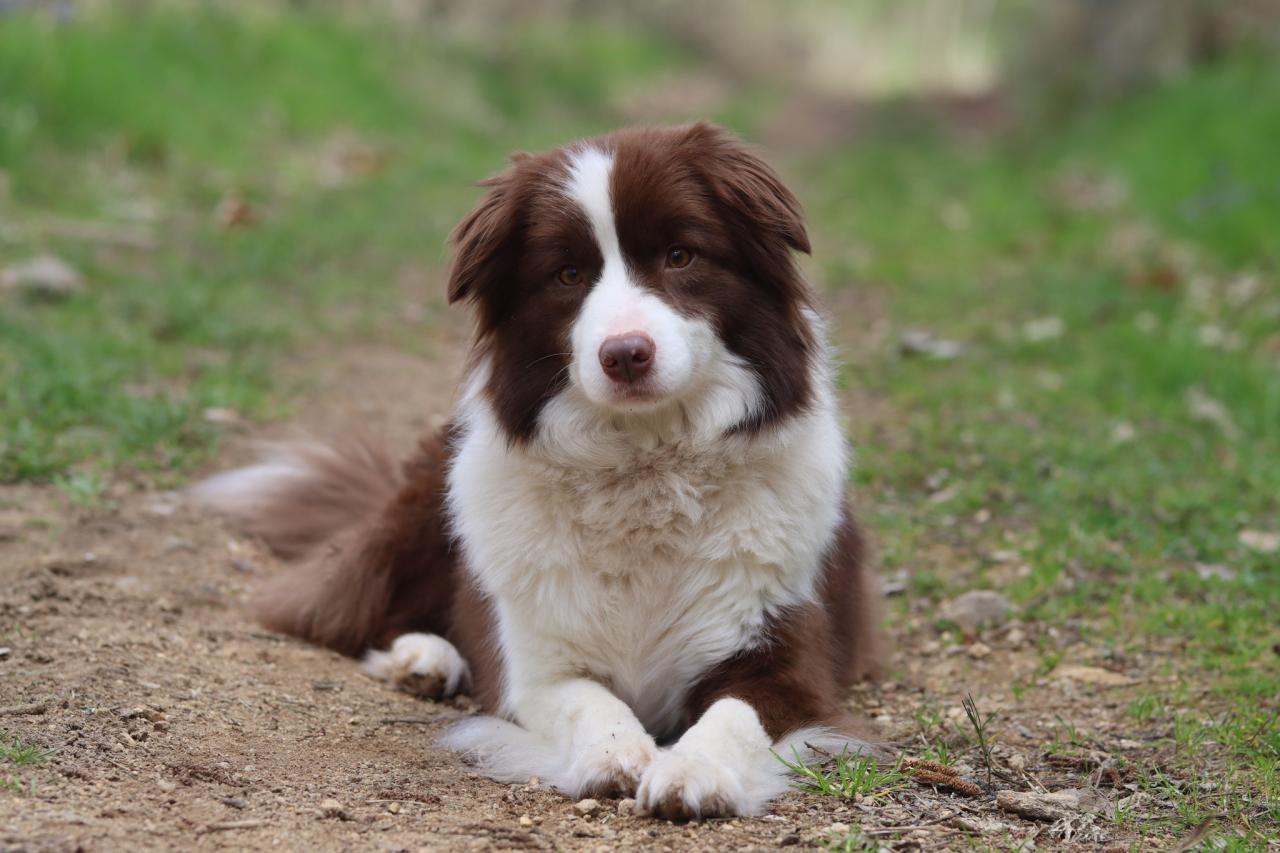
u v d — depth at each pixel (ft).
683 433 18.63
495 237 18.93
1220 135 69.31
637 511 18.79
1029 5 164.45
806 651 19.02
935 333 45.37
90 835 13.76
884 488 31.60
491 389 19.48
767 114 138.82
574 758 17.52
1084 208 68.59
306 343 41.09
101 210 50.65
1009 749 18.92
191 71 72.18
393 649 22.33
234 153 63.93
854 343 44.70
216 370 35.86
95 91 60.39
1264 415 35.04
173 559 25.14
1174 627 23.71
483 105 102.78
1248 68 83.25
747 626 18.81
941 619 24.82
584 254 18.38
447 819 15.66
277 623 23.38
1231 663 21.81
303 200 59.47
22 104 56.44
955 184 84.84
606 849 14.88
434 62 106.63
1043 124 108.68
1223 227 55.47
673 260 18.42
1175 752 18.67
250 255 48.44
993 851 14.93
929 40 277.85
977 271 56.34
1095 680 21.91
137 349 35.94
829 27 280.51
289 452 27.91
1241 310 45.83
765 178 19.02
